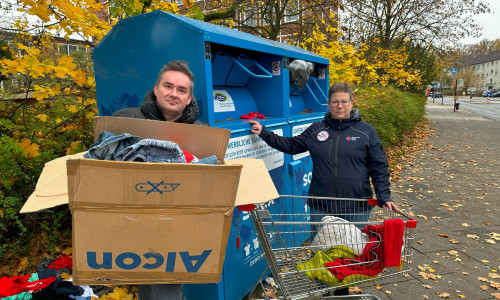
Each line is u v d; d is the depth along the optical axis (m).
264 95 3.24
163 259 1.36
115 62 2.65
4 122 3.07
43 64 2.59
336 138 2.47
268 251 1.97
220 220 1.36
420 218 4.70
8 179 2.74
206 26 2.38
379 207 2.53
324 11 9.21
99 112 2.85
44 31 3.42
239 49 2.92
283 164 3.23
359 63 6.48
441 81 68.06
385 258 1.98
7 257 2.95
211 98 2.28
